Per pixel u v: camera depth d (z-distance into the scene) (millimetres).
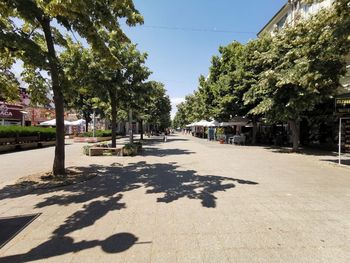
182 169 10906
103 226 4824
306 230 4562
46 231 4641
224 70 32094
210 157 15234
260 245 4008
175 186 7844
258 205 5988
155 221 5039
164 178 9031
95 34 7793
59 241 4234
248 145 25562
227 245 4016
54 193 7133
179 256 3693
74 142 31438
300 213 5441
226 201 6301
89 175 9297
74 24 8117
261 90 18062
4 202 6395
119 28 7867
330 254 3729
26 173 10164
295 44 14281
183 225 4820
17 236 4457
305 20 15234
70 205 6094
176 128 145750
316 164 12344
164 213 5488
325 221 4988
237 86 25641
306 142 23609
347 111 11539
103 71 15750
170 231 4559
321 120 20891
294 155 16297
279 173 9953
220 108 28578
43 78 8852
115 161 13500
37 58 7016
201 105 41562
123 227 4762
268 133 29438
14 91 9164
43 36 9438
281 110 17281
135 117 34531
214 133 36250
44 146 24969
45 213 5578
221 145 25688
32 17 7594
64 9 6180
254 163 12680
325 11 11586
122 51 16766
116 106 18719
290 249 3877
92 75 15000
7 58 8508
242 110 26672
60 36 9609
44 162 13375
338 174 9758
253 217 5215
